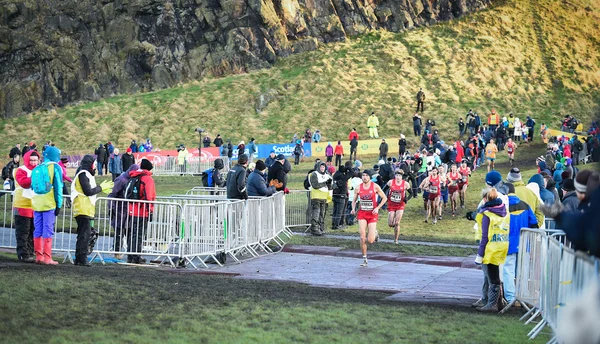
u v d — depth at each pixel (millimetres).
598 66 75750
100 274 12039
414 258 17406
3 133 66125
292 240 20438
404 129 61469
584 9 84312
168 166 45594
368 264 16797
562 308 7738
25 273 11008
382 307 10523
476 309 11188
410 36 78312
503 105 67375
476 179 39188
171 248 16188
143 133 64000
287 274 15125
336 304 10523
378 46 75750
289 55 75500
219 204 16250
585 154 43156
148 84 73625
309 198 23750
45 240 13508
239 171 17312
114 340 7293
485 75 71750
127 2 74625
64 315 8359
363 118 63875
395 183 20500
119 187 15641
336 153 48844
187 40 74812
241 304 9922
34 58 74250
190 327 8164
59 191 13477
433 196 27062
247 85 70500
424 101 66688
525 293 10891
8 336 7082
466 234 24750
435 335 8570
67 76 73938
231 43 74125
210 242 16016
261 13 74375
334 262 17016
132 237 15258
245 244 17297
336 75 70438
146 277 12273
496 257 10984
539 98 69375
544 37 78688
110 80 73875
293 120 64312
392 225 20547
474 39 77250
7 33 74750
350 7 79250
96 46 74750
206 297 10328
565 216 5305
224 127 64125
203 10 74812
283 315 9289
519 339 8633
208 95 69375
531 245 10609
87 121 66188
